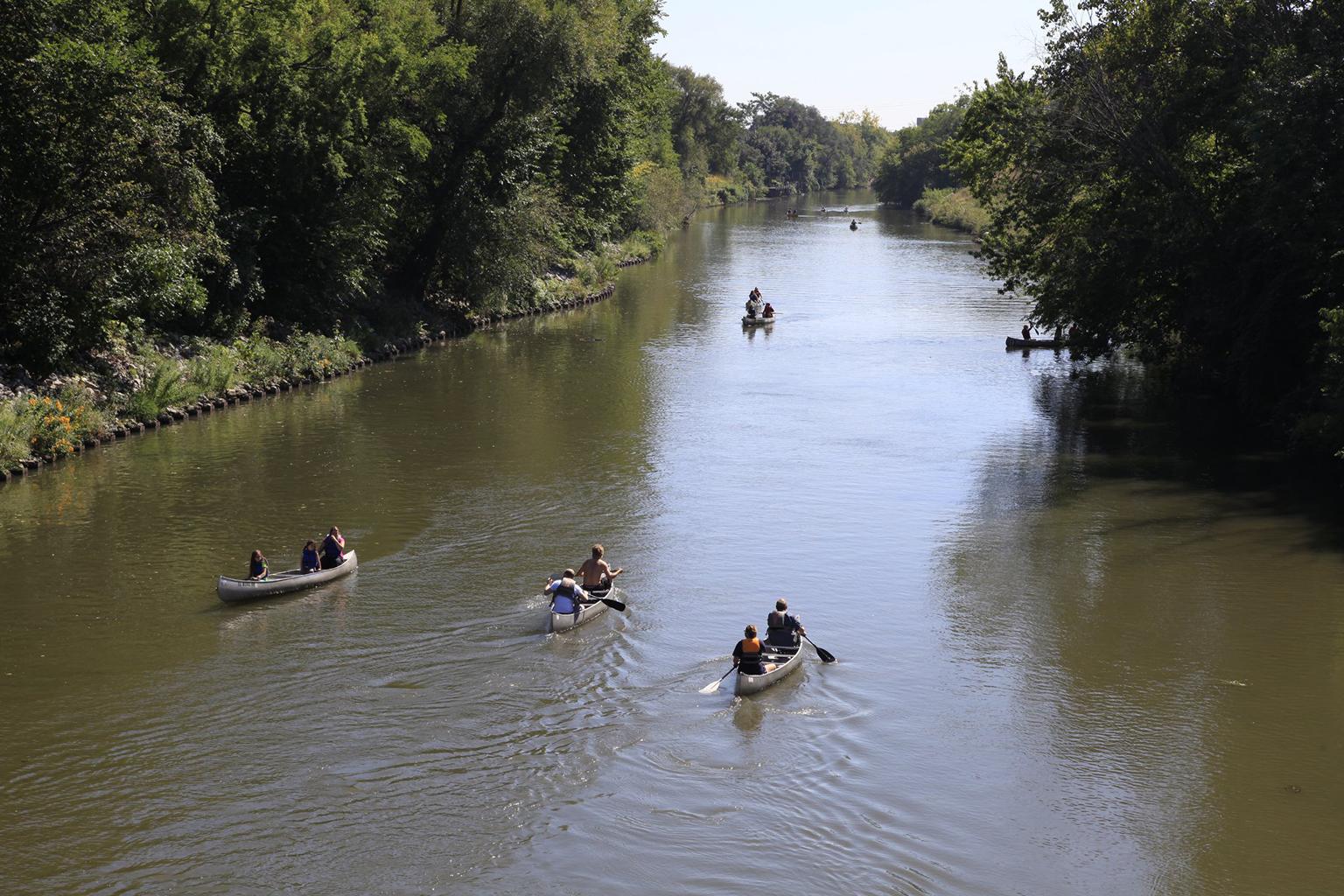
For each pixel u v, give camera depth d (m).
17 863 13.05
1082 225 39.62
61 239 31.66
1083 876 13.16
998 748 16.06
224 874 12.91
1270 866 13.31
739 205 192.50
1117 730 16.56
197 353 38.72
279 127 41.66
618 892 12.73
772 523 26.08
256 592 21.03
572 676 18.20
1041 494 28.36
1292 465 30.92
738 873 13.12
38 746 15.65
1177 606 21.12
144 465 30.09
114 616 20.22
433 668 18.39
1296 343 33.72
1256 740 16.20
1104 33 38.72
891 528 25.77
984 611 21.02
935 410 38.44
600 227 74.31
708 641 19.67
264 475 29.22
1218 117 35.25
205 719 16.52
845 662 18.94
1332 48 30.73
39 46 30.44
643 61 73.06
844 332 56.62
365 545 24.19
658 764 15.56
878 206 189.62
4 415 29.20
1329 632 19.84
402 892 12.66
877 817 14.33
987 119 40.28
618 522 25.95
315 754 15.62
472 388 41.59
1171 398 40.38
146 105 32.25
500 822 14.08
